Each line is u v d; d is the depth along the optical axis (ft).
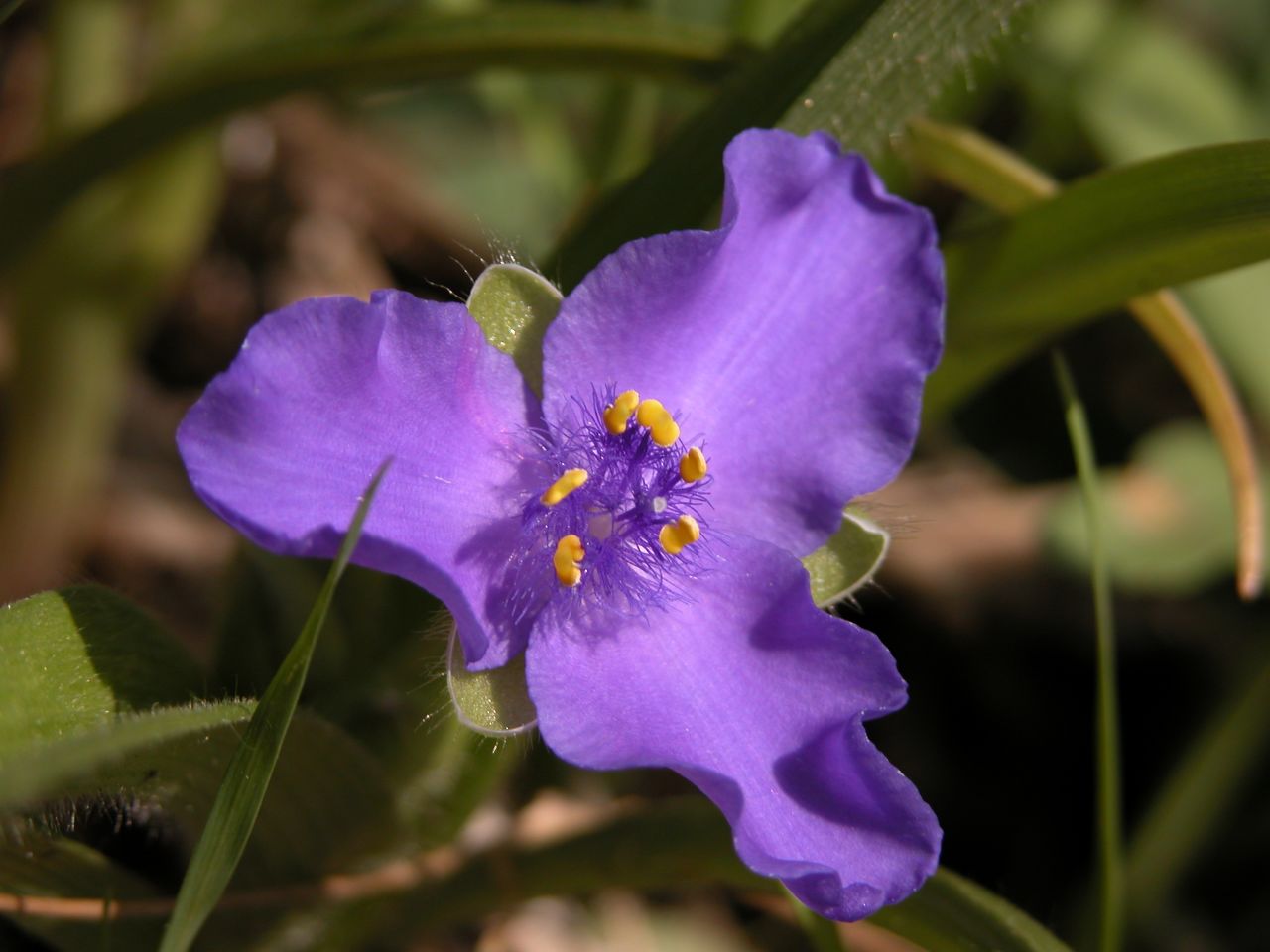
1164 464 0.65
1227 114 0.66
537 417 0.46
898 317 0.46
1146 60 0.66
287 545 0.41
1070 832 0.64
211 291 0.72
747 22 0.60
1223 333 0.62
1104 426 0.72
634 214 0.50
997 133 0.75
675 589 0.46
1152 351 0.73
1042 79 0.65
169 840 0.53
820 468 0.46
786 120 0.49
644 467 0.46
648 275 0.45
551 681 0.44
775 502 0.46
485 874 0.52
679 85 0.53
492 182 0.74
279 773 0.47
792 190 0.45
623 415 0.45
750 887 0.49
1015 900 0.63
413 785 0.51
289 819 0.49
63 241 0.60
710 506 0.46
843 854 0.43
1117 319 0.74
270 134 0.75
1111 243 0.51
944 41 0.49
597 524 0.47
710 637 0.45
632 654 0.45
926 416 0.58
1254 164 0.48
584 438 0.46
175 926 0.40
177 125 0.55
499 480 0.45
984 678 0.66
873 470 0.46
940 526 0.68
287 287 0.73
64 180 0.56
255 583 0.53
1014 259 0.53
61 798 0.43
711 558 0.46
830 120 0.49
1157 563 0.63
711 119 0.49
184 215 0.61
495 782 0.52
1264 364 0.62
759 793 0.43
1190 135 0.65
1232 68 0.77
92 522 0.65
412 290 0.75
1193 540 0.63
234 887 0.51
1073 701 0.66
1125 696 0.66
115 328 0.62
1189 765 0.58
